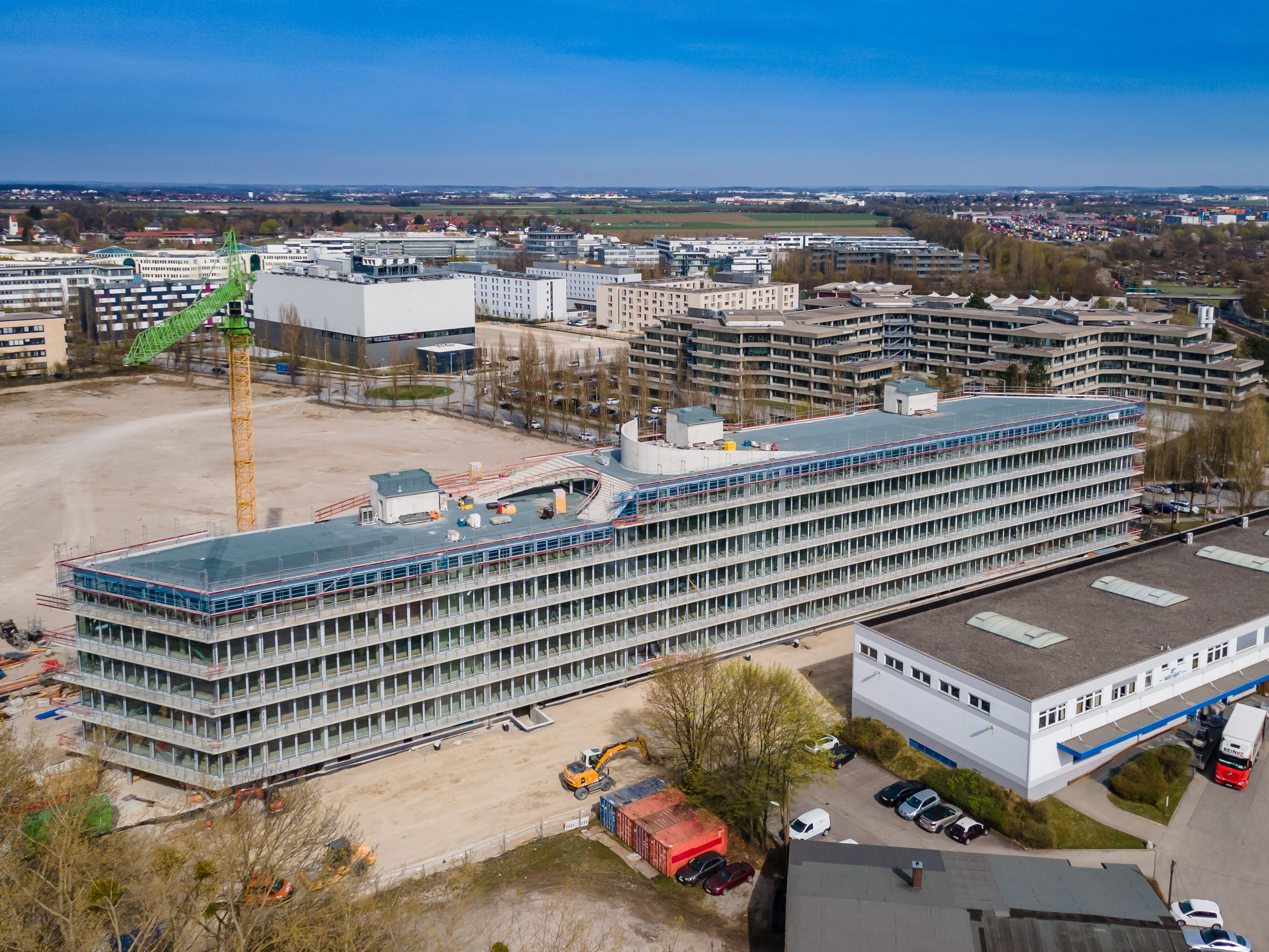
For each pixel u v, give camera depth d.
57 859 86.56
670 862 101.19
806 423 177.75
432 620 122.06
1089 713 116.06
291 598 111.88
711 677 117.56
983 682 115.06
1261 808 112.62
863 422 178.38
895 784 117.69
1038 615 136.00
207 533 143.25
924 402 185.00
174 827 106.75
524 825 110.00
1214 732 127.88
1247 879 100.50
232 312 185.12
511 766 121.25
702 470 147.25
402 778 118.56
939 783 116.00
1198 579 148.00
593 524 134.50
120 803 111.00
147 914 86.44
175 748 112.50
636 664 141.12
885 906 89.44
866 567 164.62
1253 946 91.25
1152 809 112.56
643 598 140.75
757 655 152.38
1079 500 190.12
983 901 90.06
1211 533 168.38
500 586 126.88
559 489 142.75
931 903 89.75
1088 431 186.88
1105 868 95.38
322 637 114.50
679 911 96.81
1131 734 117.06
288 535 128.12
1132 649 125.00
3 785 97.75
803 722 111.56
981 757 116.94
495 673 127.88
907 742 126.62
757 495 148.62
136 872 91.56
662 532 141.12
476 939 91.75
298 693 113.38
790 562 155.25
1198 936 90.25
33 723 130.25
